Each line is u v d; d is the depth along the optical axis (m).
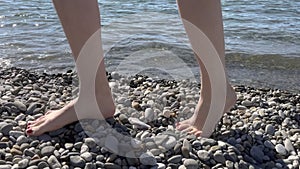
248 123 2.34
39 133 2.01
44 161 1.81
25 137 1.99
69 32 1.88
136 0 7.64
